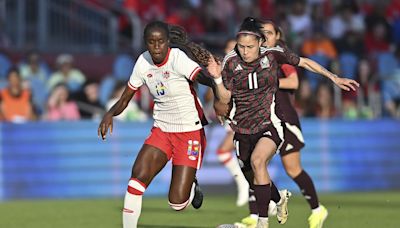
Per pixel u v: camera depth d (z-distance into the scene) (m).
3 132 48.12
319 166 52.75
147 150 25.83
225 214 36.72
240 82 26.50
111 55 59.06
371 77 63.19
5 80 55.53
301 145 30.94
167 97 25.53
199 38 62.50
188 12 65.69
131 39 62.00
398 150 54.81
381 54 66.25
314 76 60.34
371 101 62.50
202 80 25.00
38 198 48.38
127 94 25.94
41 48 57.91
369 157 54.06
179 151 25.98
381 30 69.56
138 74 25.55
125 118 53.56
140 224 32.75
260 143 26.45
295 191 51.19
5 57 56.34
